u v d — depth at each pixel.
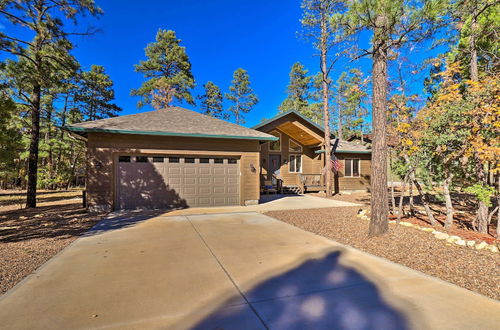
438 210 9.00
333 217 8.29
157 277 3.63
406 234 5.59
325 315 2.66
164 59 31.64
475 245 4.80
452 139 5.49
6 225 7.16
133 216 8.52
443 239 5.19
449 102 5.91
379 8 5.00
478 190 5.32
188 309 2.78
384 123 5.77
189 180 10.44
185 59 32.16
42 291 3.20
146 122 10.56
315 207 10.74
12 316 2.64
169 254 4.66
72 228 6.79
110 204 9.38
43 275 3.71
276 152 17.81
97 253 4.72
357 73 8.95
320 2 14.12
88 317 2.62
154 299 3.00
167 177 10.17
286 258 4.44
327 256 4.54
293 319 2.59
